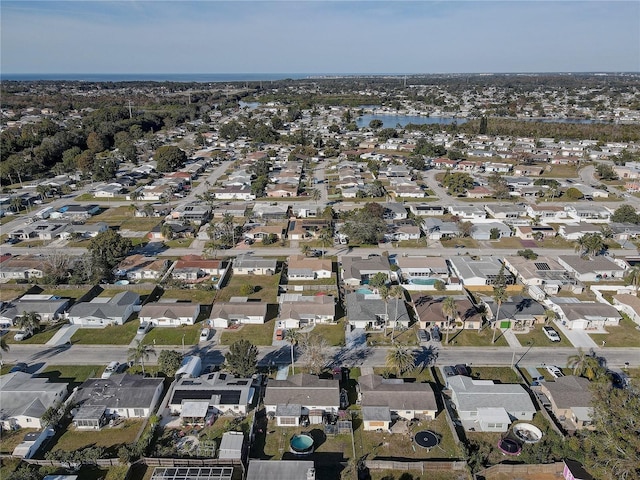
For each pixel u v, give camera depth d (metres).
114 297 97.25
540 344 84.62
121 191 186.50
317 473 57.25
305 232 136.00
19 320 86.00
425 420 66.25
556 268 109.94
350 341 85.62
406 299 100.94
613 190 187.25
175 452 60.00
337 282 108.94
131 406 66.31
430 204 163.50
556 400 66.44
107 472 57.25
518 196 178.00
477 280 106.12
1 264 112.56
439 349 83.12
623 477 49.38
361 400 67.56
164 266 114.50
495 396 67.56
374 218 135.62
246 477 55.44
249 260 116.12
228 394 68.50
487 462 58.88
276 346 84.25
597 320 88.69
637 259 115.50
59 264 109.81
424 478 56.53
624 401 53.69
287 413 65.00
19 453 59.03
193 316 91.38
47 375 76.06
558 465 57.41
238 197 177.00
